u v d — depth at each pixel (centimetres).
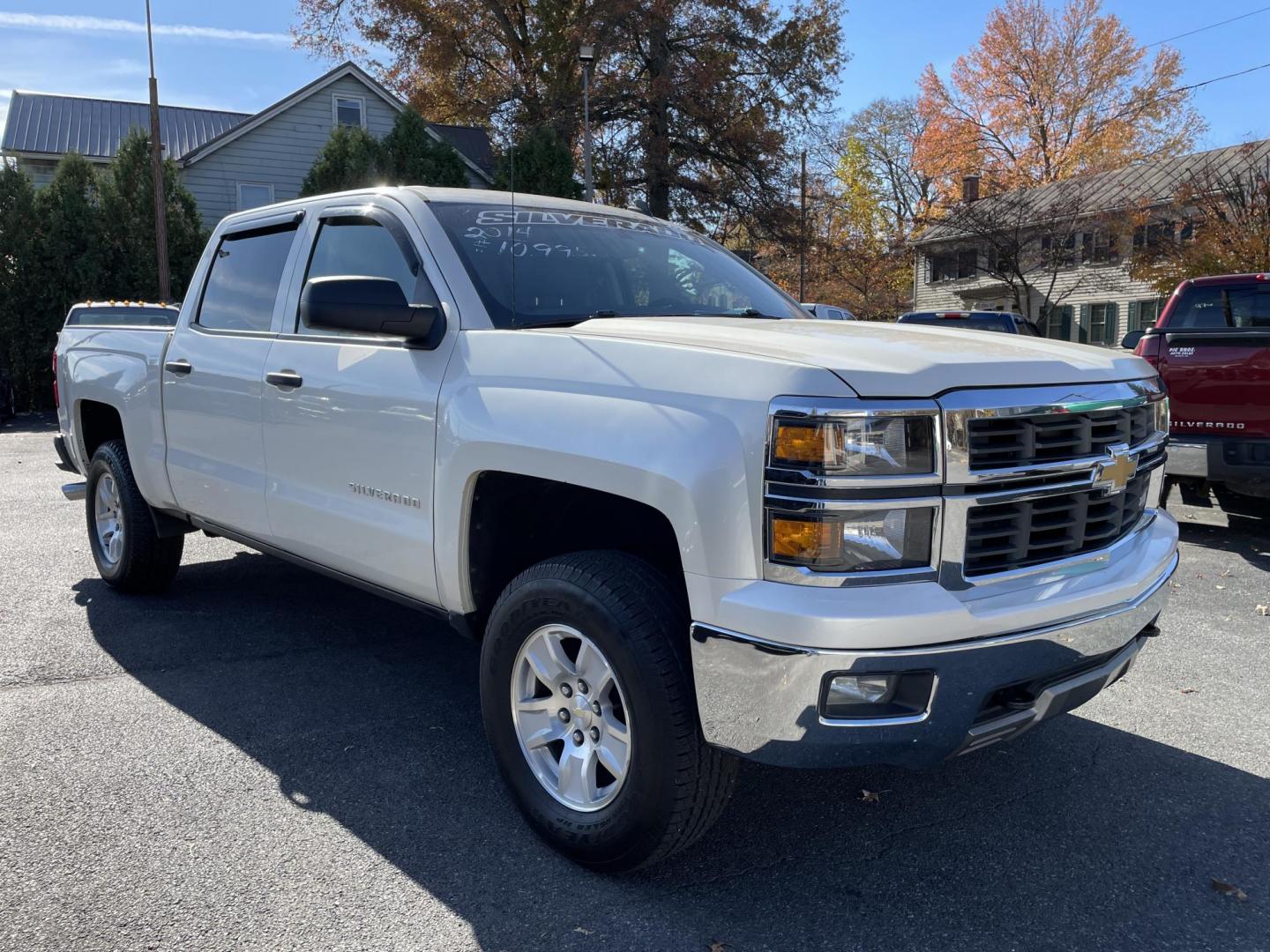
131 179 2261
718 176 3153
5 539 705
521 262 340
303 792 316
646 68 3072
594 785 273
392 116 2880
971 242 3309
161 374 459
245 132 2700
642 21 2891
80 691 401
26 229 2155
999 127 4212
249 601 534
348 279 302
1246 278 713
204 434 429
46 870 267
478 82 3247
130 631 479
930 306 4128
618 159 3072
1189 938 246
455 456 295
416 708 388
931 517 229
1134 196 2883
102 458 522
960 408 230
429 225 340
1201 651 466
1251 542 710
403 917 249
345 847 282
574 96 2995
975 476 232
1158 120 3938
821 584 223
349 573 361
